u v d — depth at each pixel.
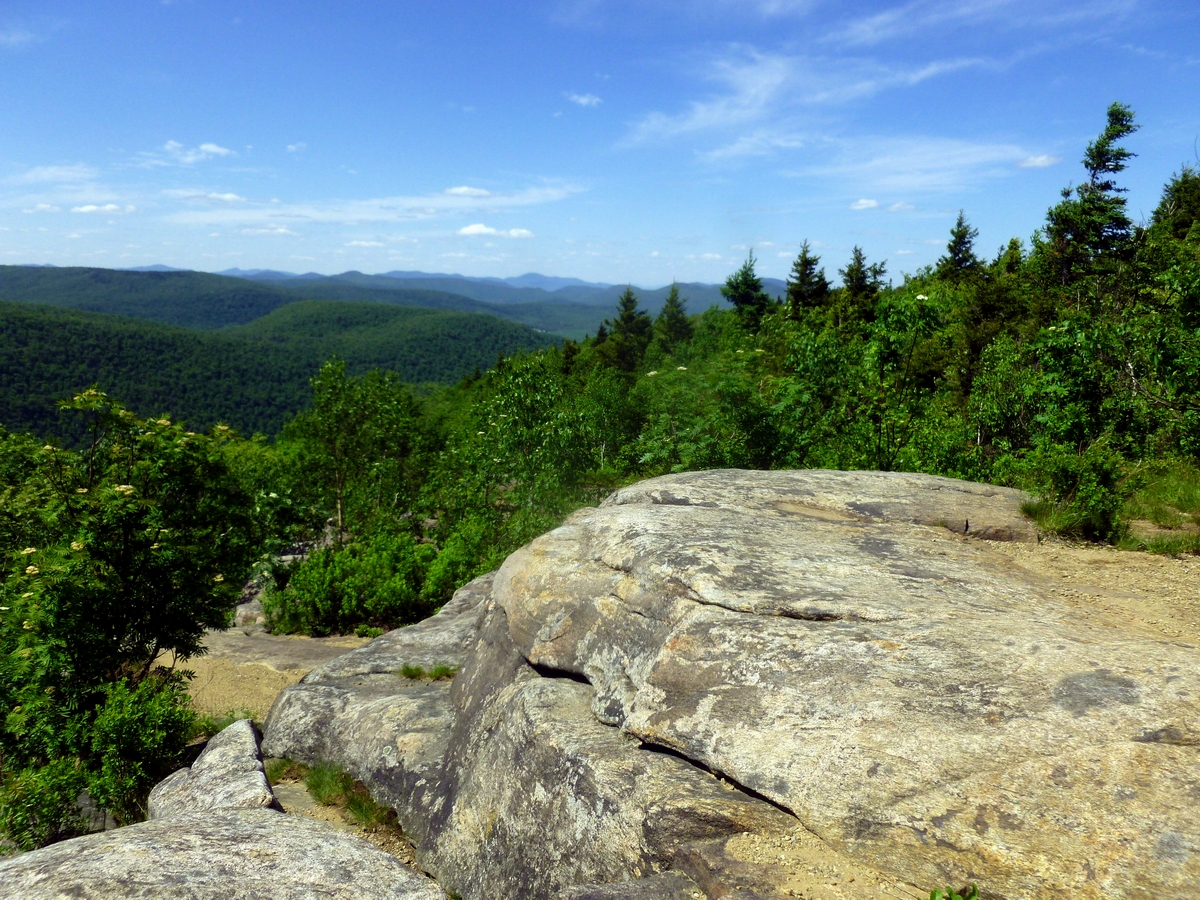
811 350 14.07
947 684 3.78
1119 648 3.89
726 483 7.99
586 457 18.31
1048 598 5.16
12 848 7.41
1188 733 3.18
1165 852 2.79
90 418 10.21
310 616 15.92
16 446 10.77
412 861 5.50
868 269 48.72
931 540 6.40
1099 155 28.16
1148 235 26.66
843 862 3.28
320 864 4.02
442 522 23.17
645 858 3.72
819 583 5.08
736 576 5.13
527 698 5.24
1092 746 3.24
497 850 4.69
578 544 6.60
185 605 10.11
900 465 12.77
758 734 3.89
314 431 26.92
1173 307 11.70
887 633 4.29
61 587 9.08
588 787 4.21
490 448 19.58
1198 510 8.31
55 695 9.11
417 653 8.98
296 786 6.94
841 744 3.63
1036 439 11.61
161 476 10.25
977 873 2.99
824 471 8.93
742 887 3.21
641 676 4.82
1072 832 2.96
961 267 45.00
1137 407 11.01
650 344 68.31
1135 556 6.49
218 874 3.74
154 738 8.18
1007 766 3.27
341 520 25.92
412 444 30.62
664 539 5.87
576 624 5.70
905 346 13.40
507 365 18.89
